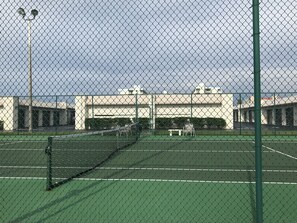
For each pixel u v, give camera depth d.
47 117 36.94
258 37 3.00
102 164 8.95
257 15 3.00
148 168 8.22
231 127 23.56
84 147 12.99
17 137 18.52
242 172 7.60
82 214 4.32
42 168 8.46
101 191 5.62
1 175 7.39
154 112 23.55
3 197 5.25
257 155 3.01
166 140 17.05
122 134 16.02
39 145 15.12
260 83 3.00
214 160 9.79
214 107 24.34
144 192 5.55
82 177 6.95
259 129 3.00
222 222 4.00
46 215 4.28
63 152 11.28
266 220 4.07
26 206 4.71
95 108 24.39
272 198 5.18
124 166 8.59
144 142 16.20
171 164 8.97
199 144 15.02
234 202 4.90
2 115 18.42
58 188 5.87
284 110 30.17
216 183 6.29
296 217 4.19
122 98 24.22
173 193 5.47
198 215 4.28
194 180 6.59
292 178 6.84
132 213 4.36
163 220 4.08
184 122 23.95
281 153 11.54
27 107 29.59
